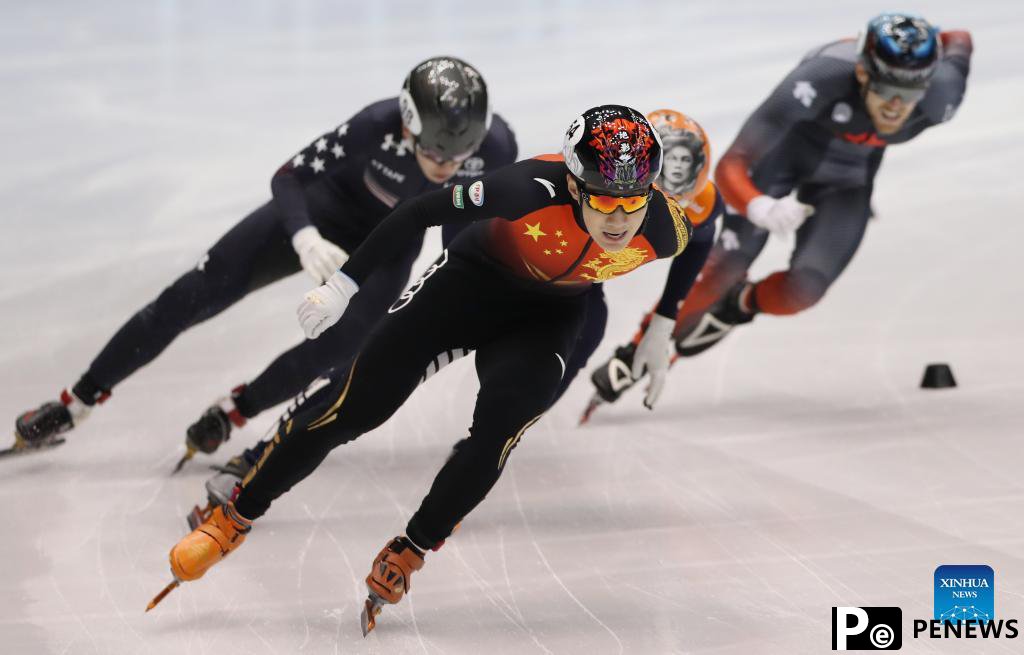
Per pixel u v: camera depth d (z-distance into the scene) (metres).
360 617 10.09
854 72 15.34
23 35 45.34
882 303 19.94
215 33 45.56
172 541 11.86
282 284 20.66
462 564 11.39
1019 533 11.80
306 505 12.86
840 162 16.19
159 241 22.58
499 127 13.91
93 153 28.83
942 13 42.44
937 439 14.61
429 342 10.31
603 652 9.59
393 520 12.47
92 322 18.70
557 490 13.38
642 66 36.19
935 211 24.02
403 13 48.38
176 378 16.75
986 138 28.44
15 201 25.08
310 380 13.35
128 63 40.00
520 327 10.59
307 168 13.23
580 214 9.66
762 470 13.83
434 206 9.69
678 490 13.30
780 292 15.95
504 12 47.69
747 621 10.09
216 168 27.52
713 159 26.50
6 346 17.70
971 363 17.30
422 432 15.30
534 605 10.49
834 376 17.20
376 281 13.62
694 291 16.62
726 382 17.25
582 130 9.20
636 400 16.70
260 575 11.07
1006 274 20.77
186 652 9.59
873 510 12.50
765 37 39.94
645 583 10.91
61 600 10.52
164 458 14.16
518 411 9.75
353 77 36.97
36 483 13.34
